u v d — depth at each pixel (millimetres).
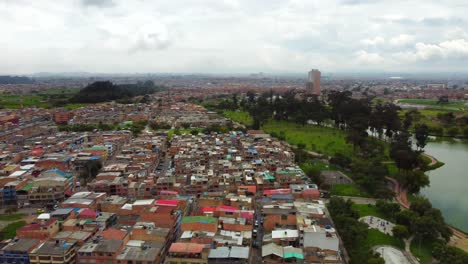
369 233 183875
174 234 167500
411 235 183125
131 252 140875
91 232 158125
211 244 144500
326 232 150750
